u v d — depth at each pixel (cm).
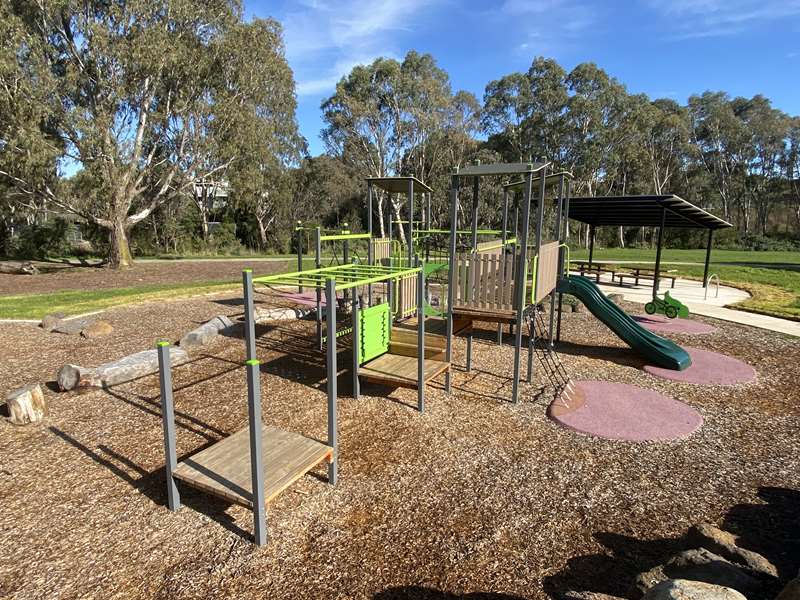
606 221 1580
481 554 318
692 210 1177
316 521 353
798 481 417
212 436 491
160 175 2314
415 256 869
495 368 723
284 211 3584
